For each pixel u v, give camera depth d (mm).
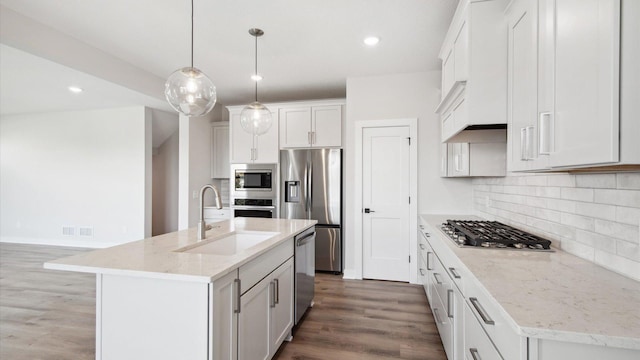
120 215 4988
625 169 1115
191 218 4594
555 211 1740
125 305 1388
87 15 2432
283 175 4270
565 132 1073
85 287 3385
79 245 5203
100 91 3822
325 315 2748
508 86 1700
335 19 2455
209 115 5062
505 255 1588
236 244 2420
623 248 1247
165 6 2285
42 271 3938
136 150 4887
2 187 5598
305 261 2686
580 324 835
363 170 3777
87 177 5141
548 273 1286
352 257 3838
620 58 843
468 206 3486
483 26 1770
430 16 2408
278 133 4387
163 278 1295
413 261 3617
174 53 3164
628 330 802
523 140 1426
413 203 3607
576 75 1011
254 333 1709
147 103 4570
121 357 1396
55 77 3283
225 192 5348
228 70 3615
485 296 1144
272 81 4012
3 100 4461
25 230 5484
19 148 5484
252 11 2342
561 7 1103
